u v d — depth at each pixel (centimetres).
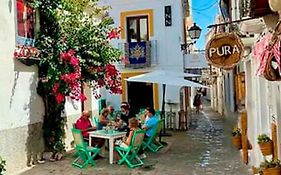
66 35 1108
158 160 1047
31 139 1044
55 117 1120
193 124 2138
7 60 952
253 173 833
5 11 948
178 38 1830
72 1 1139
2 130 920
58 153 1094
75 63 1043
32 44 1052
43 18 1095
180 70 1830
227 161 1017
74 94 1070
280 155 589
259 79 821
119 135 1025
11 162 948
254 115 939
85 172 919
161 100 1845
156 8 1858
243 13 759
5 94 940
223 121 2303
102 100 1853
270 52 446
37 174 918
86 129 1094
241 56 570
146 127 1148
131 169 940
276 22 504
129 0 1889
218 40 578
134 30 1911
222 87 2689
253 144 969
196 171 909
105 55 1168
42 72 1099
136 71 1878
